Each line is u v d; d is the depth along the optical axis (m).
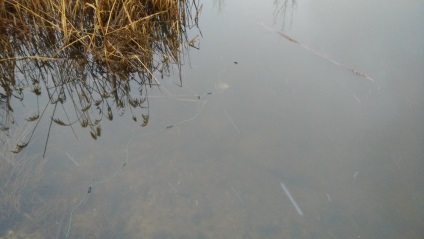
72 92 3.23
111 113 2.98
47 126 2.81
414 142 2.55
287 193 2.35
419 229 2.07
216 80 3.29
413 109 2.82
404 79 3.14
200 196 2.37
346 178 2.38
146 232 2.18
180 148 2.67
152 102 3.09
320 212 2.23
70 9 3.62
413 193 2.24
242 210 2.29
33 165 2.47
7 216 2.14
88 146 2.66
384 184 2.31
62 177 2.43
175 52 3.69
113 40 3.47
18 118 2.87
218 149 2.66
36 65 3.51
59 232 2.12
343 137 2.65
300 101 3.00
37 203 2.25
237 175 2.49
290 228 2.18
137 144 2.70
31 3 3.59
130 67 3.51
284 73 3.32
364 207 2.22
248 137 2.73
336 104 2.94
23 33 3.59
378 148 2.54
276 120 2.84
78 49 3.66
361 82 3.15
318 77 3.25
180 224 2.23
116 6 3.61
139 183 2.44
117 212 2.27
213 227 2.21
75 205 2.28
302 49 3.66
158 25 4.02
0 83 3.28
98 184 2.41
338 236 2.12
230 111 2.96
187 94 3.16
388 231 2.09
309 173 2.44
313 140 2.65
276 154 2.58
